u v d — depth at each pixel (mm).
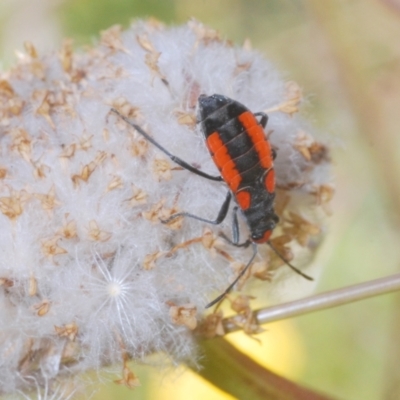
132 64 118
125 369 114
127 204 114
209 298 116
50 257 113
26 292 114
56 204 114
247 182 116
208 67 118
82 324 114
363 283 114
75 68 120
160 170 115
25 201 114
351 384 138
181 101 117
